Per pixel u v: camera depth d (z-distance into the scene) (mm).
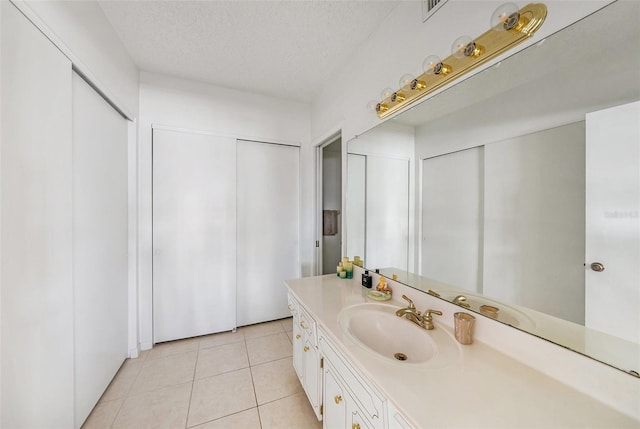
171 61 1959
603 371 628
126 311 1925
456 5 1041
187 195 2242
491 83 932
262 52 1844
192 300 2279
